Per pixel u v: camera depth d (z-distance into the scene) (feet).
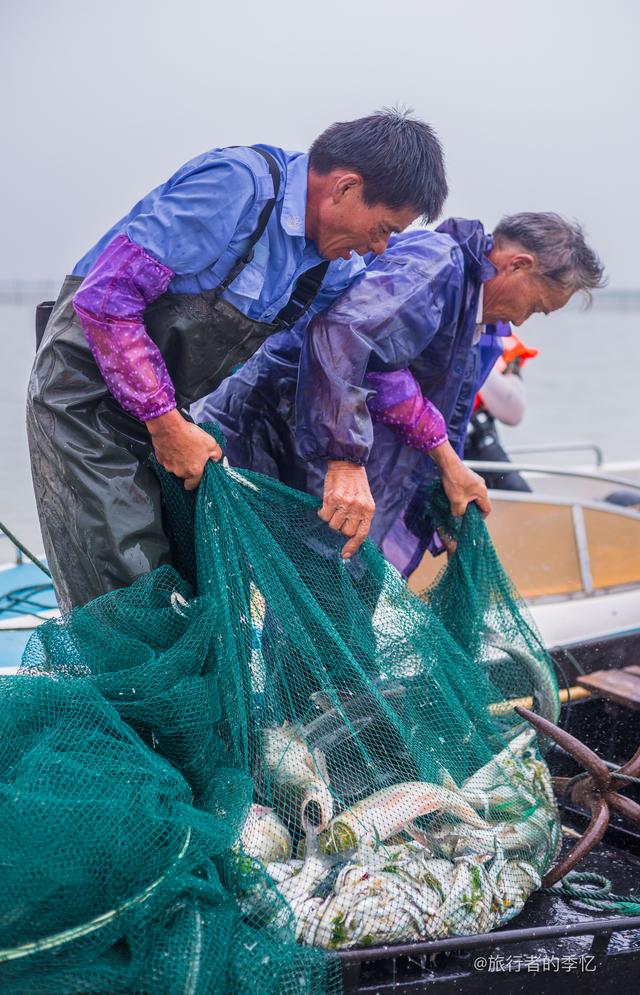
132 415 7.80
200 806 7.24
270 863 7.15
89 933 6.22
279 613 7.71
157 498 8.03
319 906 6.82
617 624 14.38
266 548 7.87
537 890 8.09
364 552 8.60
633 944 7.45
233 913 6.63
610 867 8.92
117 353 7.38
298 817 7.47
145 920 6.33
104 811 6.39
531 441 44.65
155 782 6.66
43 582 15.96
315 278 8.18
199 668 7.42
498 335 10.30
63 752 6.73
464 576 9.53
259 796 7.50
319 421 8.48
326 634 7.88
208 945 6.31
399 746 7.90
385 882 6.96
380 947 6.75
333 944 6.73
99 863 6.30
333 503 8.31
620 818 9.78
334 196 7.64
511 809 8.07
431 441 9.15
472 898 7.18
